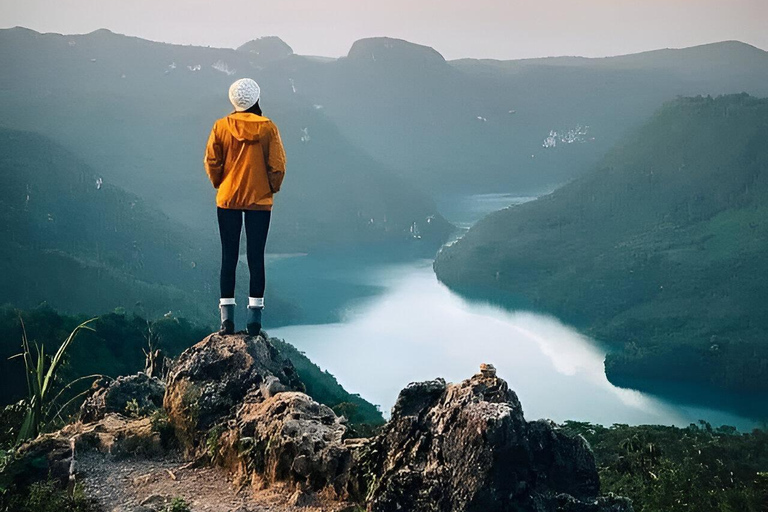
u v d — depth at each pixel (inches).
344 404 2230.6
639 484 1258.0
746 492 1219.9
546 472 186.9
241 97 278.2
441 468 183.8
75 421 340.8
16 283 6939.0
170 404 279.6
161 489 239.0
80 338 3078.2
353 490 208.8
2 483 239.5
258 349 280.1
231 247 288.4
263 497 223.0
